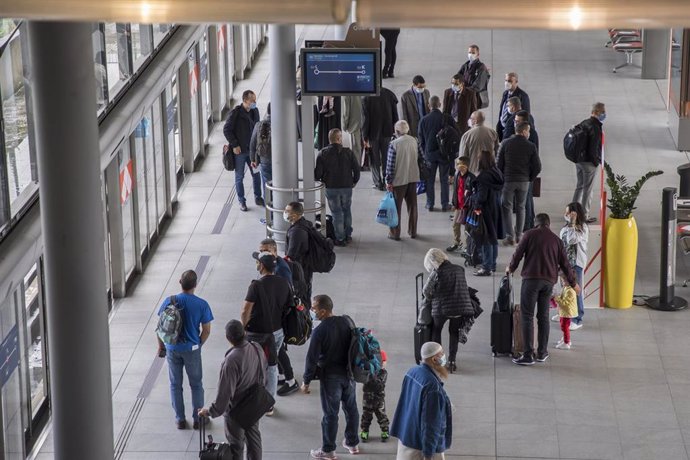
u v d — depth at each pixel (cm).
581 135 2464
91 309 1369
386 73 3650
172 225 2577
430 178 2617
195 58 2903
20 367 1622
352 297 2211
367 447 1673
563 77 3659
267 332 1709
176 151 2819
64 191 1313
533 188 2436
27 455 1683
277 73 2348
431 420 1435
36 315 1720
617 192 2127
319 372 1612
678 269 2308
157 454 1692
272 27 2325
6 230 1487
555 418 1770
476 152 2523
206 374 1920
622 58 3859
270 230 2425
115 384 1902
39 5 646
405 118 2820
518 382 1881
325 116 2814
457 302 1841
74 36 1270
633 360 1956
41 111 1288
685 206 2364
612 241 2116
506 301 1952
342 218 2439
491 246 2275
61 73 1272
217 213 2648
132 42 2192
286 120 2370
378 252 2423
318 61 2298
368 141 2731
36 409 1745
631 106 3372
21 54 1565
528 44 4041
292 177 2406
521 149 2375
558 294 2011
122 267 2206
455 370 1912
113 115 1969
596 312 2138
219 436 1733
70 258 1339
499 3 647
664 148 3020
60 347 1377
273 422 1759
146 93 2161
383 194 2738
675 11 639
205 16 645
